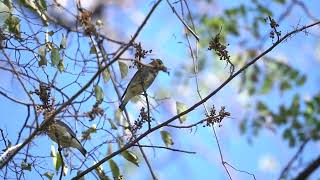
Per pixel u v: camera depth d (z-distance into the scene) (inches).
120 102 429.1
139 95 440.1
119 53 348.8
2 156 362.9
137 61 365.4
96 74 347.3
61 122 402.0
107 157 380.5
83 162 409.4
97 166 379.9
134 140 381.4
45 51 405.1
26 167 401.1
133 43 374.3
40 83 383.6
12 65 373.1
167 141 437.4
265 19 405.1
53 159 407.5
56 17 416.2
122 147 392.2
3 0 418.6
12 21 413.1
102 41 367.2
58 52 401.4
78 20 377.1
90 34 370.0
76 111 382.0
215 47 397.4
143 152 430.3
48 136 405.4
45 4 417.7
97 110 379.9
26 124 373.4
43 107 382.9
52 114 365.7
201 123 388.2
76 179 378.0
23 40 409.1
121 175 413.7
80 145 409.1
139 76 435.5
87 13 372.5
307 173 325.7
